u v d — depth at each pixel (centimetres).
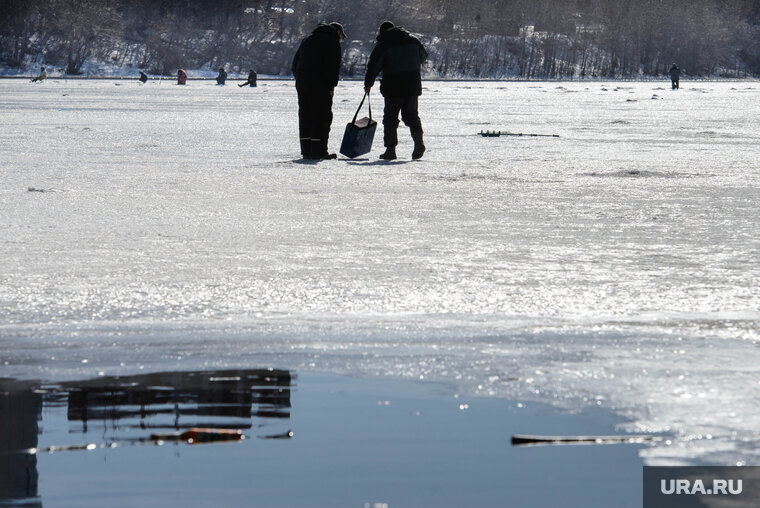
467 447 882
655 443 899
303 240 2217
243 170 3881
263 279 1755
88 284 1708
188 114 8669
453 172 3847
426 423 962
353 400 1050
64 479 796
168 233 2311
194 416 988
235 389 1098
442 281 1741
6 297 1608
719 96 15225
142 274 1798
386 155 4475
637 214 2664
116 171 3803
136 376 1159
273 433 929
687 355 1244
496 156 4606
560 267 1884
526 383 1118
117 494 759
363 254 2030
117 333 1381
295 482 785
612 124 7488
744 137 5997
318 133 4434
